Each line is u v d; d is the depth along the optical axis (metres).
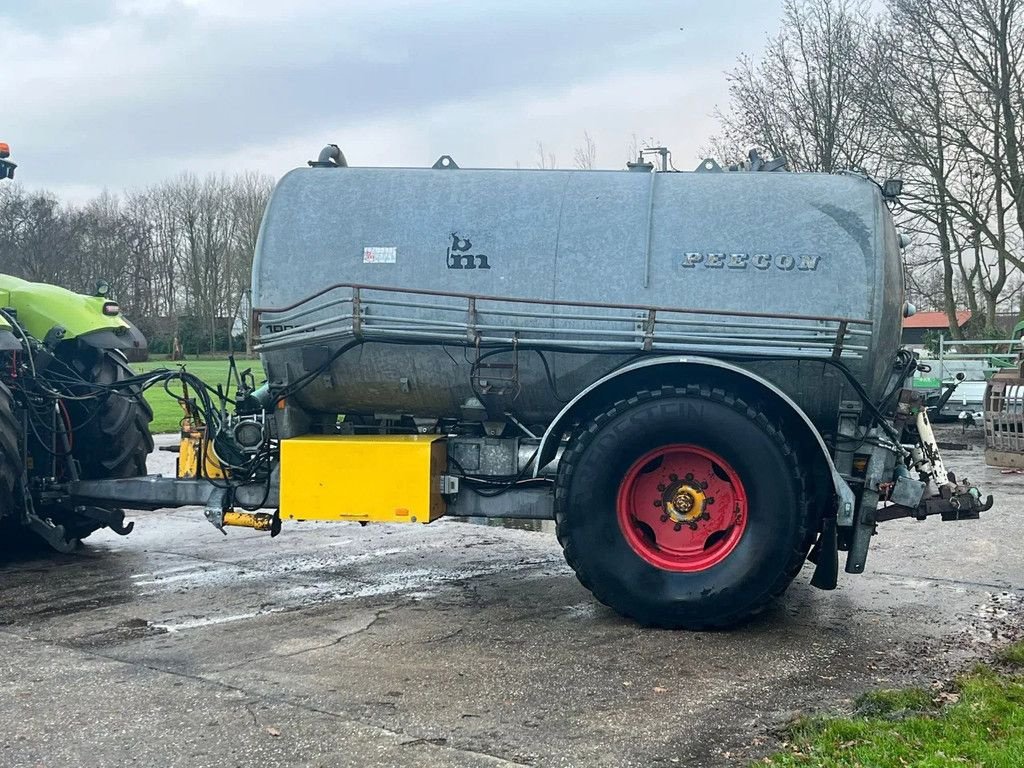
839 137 21.84
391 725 3.78
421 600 5.81
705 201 5.50
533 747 3.56
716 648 4.77
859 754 3.40
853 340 5.20
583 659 4.60
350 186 5.87
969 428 17.69
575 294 5.42
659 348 5.29
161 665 4.55
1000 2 23.56
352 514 5.48
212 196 53.66
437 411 5.82
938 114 23.44
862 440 5.27
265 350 5.69
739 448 4.96
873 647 4.80
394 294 5.60
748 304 5.28
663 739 3.62
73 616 5.50
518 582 6.30
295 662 4.58
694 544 5.17
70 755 3.54
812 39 21.48
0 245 46.69
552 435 5.25
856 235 5.30
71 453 7.07
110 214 53.72
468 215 5.64
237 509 6.65
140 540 7.92
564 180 5.71
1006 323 35.72
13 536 7.56
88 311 7.22
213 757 3.50
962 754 3.38
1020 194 24.19
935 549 7.23
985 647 4.80
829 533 5.20
